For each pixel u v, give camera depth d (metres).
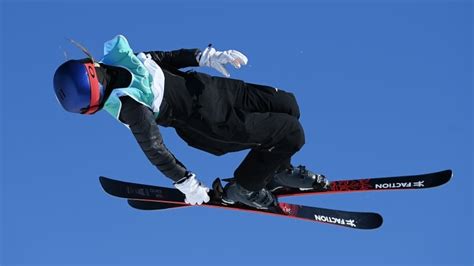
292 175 20.53
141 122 15.41
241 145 17.00
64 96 15.13
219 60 17.27
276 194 22.05
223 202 20.70
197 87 16.45
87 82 15.03
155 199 22.14
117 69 15.73
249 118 16.81
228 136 16.67
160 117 16.08
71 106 15.20
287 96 17.73
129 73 15.66
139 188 22.34
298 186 20.70
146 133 15.47
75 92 14.99
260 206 19.61
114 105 15.45
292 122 17.36
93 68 15.27
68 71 15.07
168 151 15.87
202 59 17.33
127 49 15.88
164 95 16.02
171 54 17.22
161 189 22.31
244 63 17.31
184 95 16.30
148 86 15.68
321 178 20.67
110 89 15.56
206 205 21.14
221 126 16.56
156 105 15.76
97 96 15.20
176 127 16.66
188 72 16.77
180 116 16.31
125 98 15.45
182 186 16.17
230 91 17.03
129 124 15.54
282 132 17.23
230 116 16.64
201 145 16.89
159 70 16.12
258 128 16.89
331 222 22.86
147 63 16.16
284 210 22.53
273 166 17.84
